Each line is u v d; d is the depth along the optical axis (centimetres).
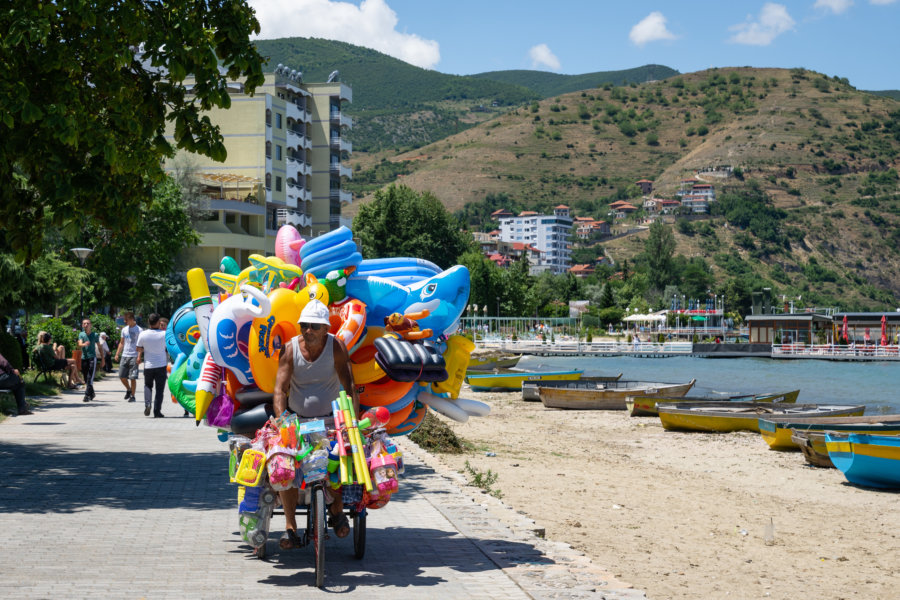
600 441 2539
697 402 3247
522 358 8512
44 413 2012
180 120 1155
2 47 987
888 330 9344
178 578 680
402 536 845
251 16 1203
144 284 4647
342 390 699
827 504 1599
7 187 1112
